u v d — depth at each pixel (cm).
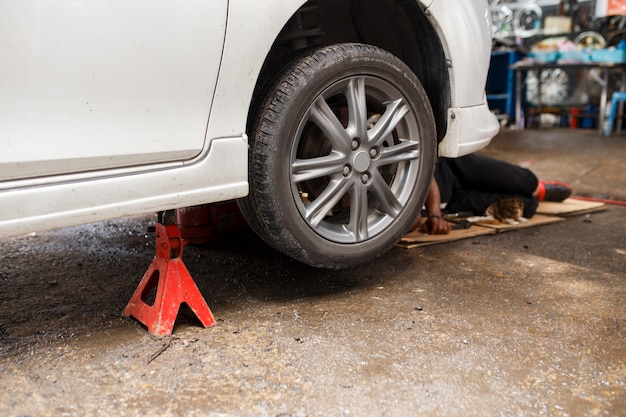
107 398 155
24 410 149
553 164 579
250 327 199
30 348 182
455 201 357
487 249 296
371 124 234
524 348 186
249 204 208
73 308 215
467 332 197
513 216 346
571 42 919
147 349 182
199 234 285
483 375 170
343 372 170
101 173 170
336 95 229
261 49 192
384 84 222
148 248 292
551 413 152
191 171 184
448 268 265
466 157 349
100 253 283
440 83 252
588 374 171
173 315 194
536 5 1102
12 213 156
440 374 170
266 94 201
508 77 962
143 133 174
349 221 228
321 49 209
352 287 240
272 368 171
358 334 195
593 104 934
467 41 247
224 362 175
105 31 162
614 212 387
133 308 204
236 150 192
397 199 235
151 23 169
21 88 153
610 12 844
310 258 214
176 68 176
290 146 201
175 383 163
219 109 187
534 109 980
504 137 814
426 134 239
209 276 251
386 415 150
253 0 187
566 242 312
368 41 269
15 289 234
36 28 152
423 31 246
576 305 223
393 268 264
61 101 159
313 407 153
